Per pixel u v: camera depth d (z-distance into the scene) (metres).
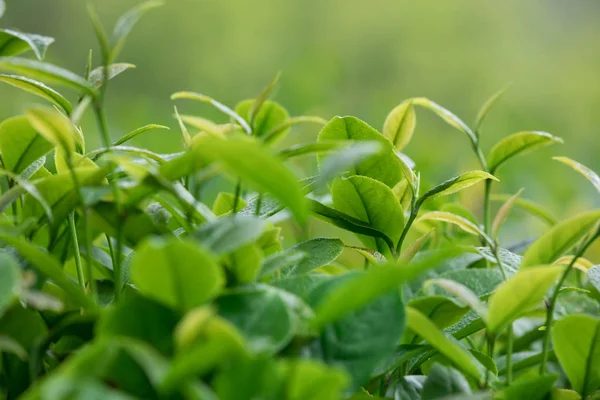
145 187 0.81
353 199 0.91
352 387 0.79
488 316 0.83
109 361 0.76
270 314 0.78
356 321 0.81
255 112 0.88
